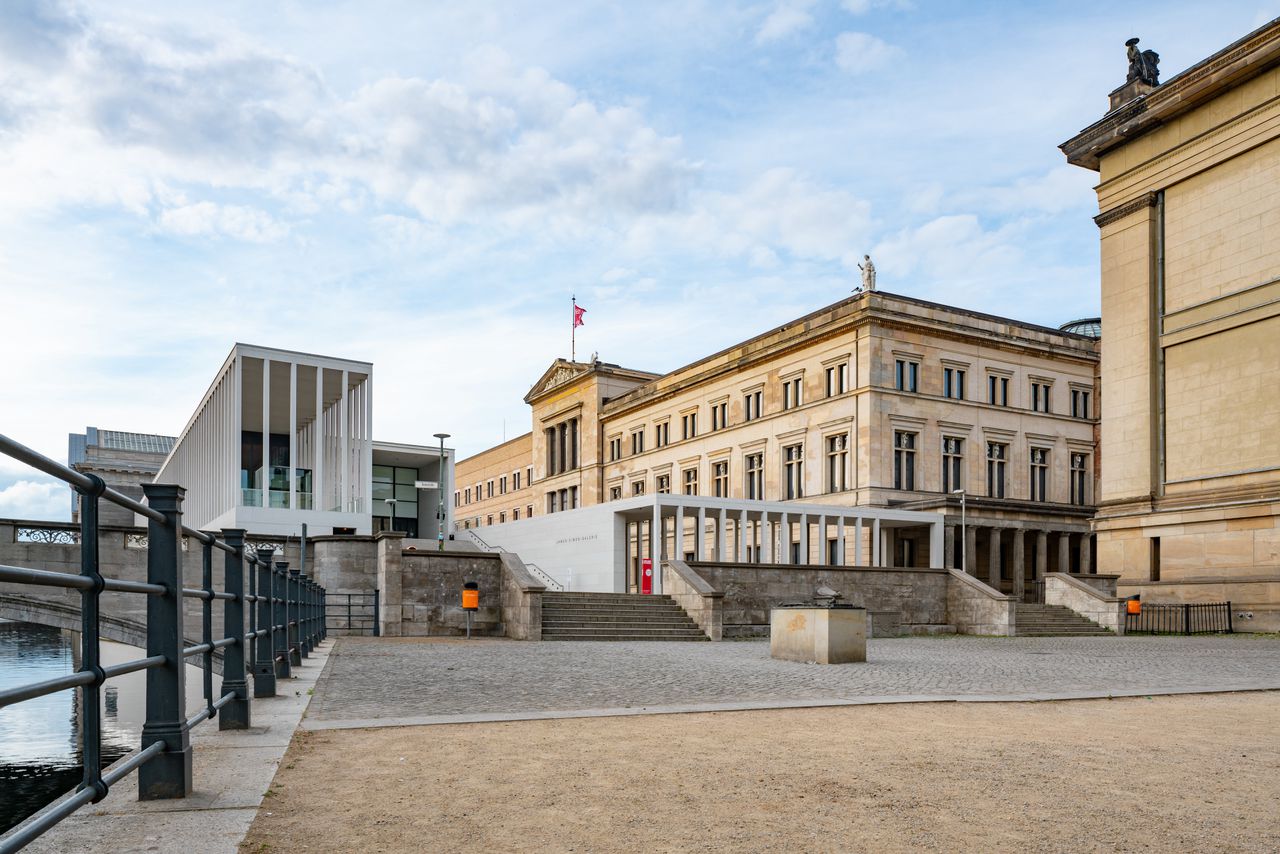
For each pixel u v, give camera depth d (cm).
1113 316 4400
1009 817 617
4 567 380
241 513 5106
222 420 5791
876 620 3372
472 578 2994
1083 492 6222
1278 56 3672
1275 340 3712
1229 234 3912
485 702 1242
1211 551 3862
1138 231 4297
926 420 5581
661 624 3041
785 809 631
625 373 8275
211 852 513
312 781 706
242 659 965
